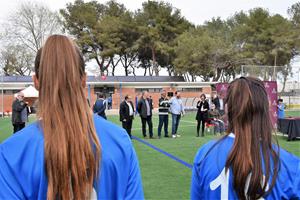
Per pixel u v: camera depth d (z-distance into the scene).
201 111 15.26
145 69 62.31
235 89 1.80
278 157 1.71
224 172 1.73
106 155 1.37
